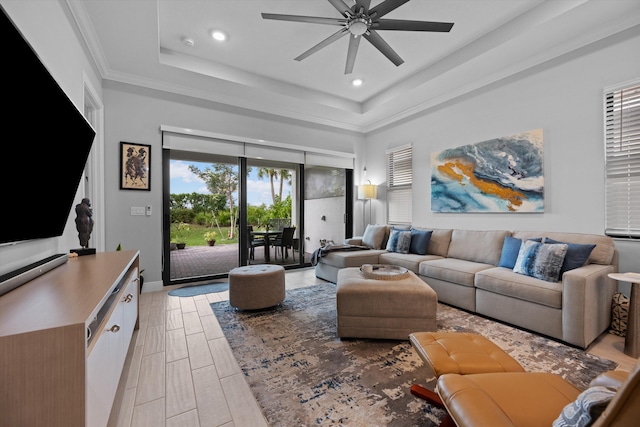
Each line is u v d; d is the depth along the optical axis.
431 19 2.73
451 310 2.91
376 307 2.21
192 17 2.67
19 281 1.17
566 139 2.88
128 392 1.58
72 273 1.43
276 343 2.18
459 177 3.90
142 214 3.51
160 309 2.91
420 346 1.43
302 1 2.49
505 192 3.38
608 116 2.61
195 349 2.08
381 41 2.52
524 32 2.65
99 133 3.16
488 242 3.26
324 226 6.05
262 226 4.87
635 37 2.45
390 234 4.31
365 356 1.99
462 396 0.92
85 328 0.80
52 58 1.80
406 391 1.59
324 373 1.77
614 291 2.42
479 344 1.46
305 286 3.89
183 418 1.39
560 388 1.02
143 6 2.30
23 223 1.26
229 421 1.37
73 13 2.21
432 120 4.33
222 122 4.12
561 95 2.91
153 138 3.60
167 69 3.27
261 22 2.75
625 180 2.53
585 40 2.70
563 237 2.69
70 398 0.77
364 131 5.62
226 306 3.01
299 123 4.92
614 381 0.91
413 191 4.67
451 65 3.32
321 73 3.78
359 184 5.68
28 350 0.74
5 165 1.06
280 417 1.39
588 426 0.64
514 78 3.30
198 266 4.14
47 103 1.28
